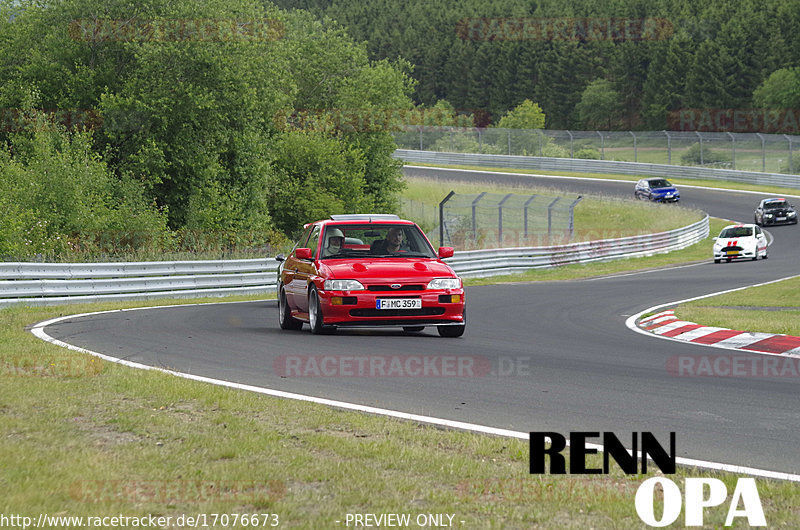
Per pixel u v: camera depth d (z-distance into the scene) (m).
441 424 15.92
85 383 18.84
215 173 83.56
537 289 56.53
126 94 79.62
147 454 13.15
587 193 150.75
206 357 24.11
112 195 74.69
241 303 46.19
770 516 10.73
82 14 81.00
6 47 82.38
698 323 33.50
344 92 118.44
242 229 85.25
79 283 46.19
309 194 103.00
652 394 19.33
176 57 80.19
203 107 80.31
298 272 30.97
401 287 28.31
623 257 92.31
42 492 11.07
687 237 106.19
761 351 27.25
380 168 121.94
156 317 36.66
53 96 81.00
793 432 15.61
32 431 14.60
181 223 85.56
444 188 151.25
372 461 13.09
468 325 34.56
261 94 89.62
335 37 122.25
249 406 16.92
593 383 20.70
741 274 63.66
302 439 14.47
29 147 75.94
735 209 136.50
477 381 20.73
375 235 31.52
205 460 13.02
